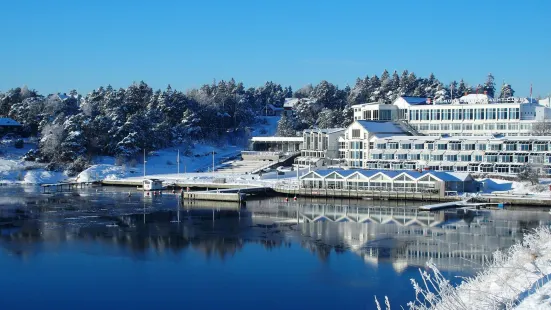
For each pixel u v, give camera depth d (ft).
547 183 469.16
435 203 436.76
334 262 249.75
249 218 370.53
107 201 458.91
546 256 120.88
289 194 502.38
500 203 413.80
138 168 655.35
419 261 246.47
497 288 108.17
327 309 192.85
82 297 209.67
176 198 482.28
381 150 594.65
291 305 197.88
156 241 296.30
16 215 379.14
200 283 224.33
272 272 237.04
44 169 632.38
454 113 640.58
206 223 350.23
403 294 203.92
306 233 314.35
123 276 234.17
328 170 506.89
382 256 257.55
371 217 369.09
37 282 226.99
